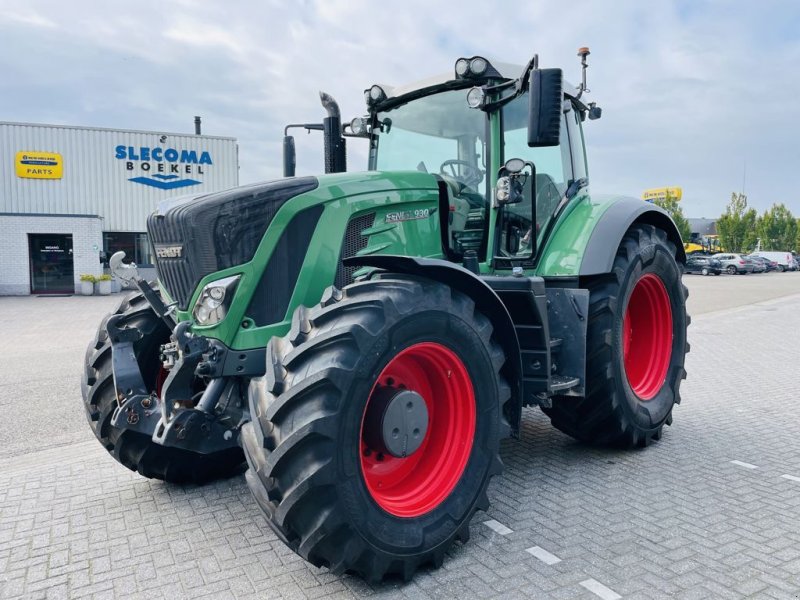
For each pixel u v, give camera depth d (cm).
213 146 2523
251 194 305
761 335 1064
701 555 281
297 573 272
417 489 282
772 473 388
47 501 362
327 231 320
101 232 2278
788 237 6109
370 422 267
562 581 260
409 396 271
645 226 456
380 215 344
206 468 381
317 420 232
